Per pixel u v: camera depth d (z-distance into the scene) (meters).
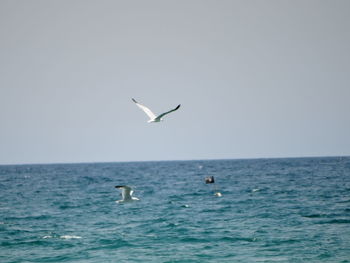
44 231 82.62
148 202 125.88
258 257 62.44
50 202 130.62
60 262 62.12
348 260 60.47
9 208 116.69
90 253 66.56
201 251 66.31
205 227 83.50
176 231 80.38
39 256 65.25
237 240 72.38
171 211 106.06
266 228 81.12
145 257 63.84
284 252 64.62
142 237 76.31
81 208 115.12
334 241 70.38
